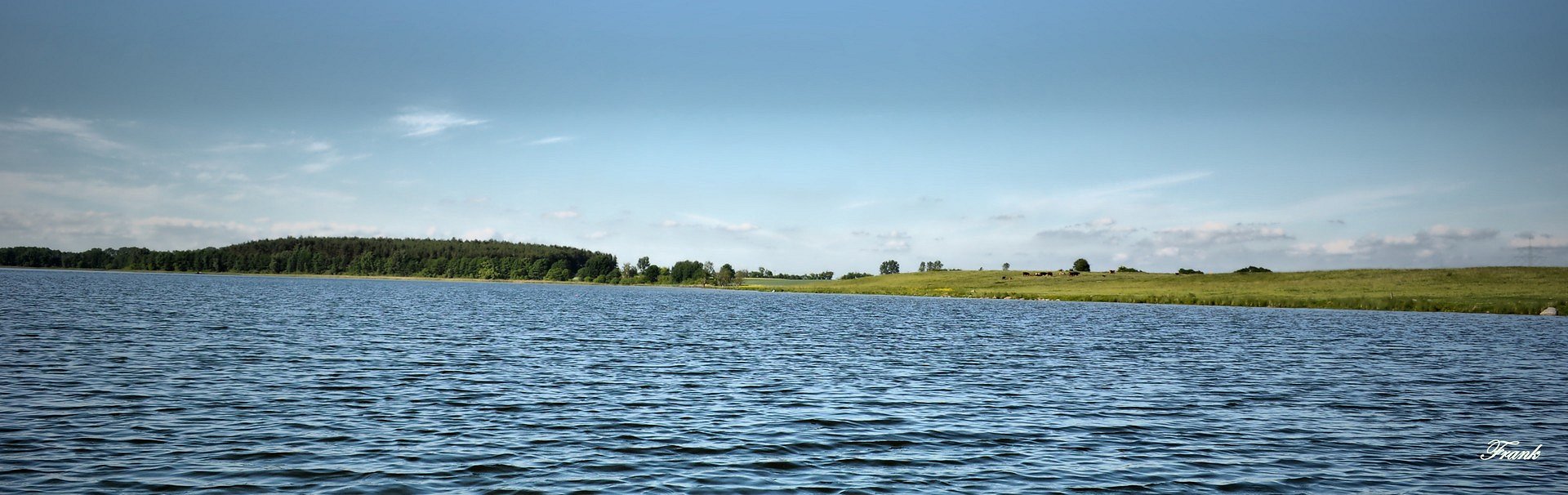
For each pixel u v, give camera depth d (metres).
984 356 44.41
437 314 76.44
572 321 71.19
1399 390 32.28
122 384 27.45
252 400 25.17
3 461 17.36
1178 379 35.19
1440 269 182.12
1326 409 27.42
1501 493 17.38
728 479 17.45
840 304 142.75
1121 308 132.88
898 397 28.86
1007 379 34.47
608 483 17.02
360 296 131.62
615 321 72.81
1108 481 17.88
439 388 28.66
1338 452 20.94
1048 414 25.77
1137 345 53.94
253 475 16.89
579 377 32.41
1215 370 38.81
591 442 20.66
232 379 29.31
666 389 29.81
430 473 17.42
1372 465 19.61
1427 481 18.25
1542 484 18.12
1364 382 34.69
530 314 83.06
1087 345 53.47
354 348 41.41
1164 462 19.66
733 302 143.12
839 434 22.25
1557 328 81.56
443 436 20.86
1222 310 129.62
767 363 38.97
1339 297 152.50
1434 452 21.11
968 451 20.50
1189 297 160.25
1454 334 69.00
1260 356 46.44
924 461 19.44
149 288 139.12
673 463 18.70
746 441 21.16
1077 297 177.75
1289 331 72.00
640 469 18.16
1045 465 19.20
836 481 17.52
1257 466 19.39
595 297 165.88
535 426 22.48
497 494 16.03
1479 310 124.00
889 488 17.03
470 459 18.66
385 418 22.95
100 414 22.34
